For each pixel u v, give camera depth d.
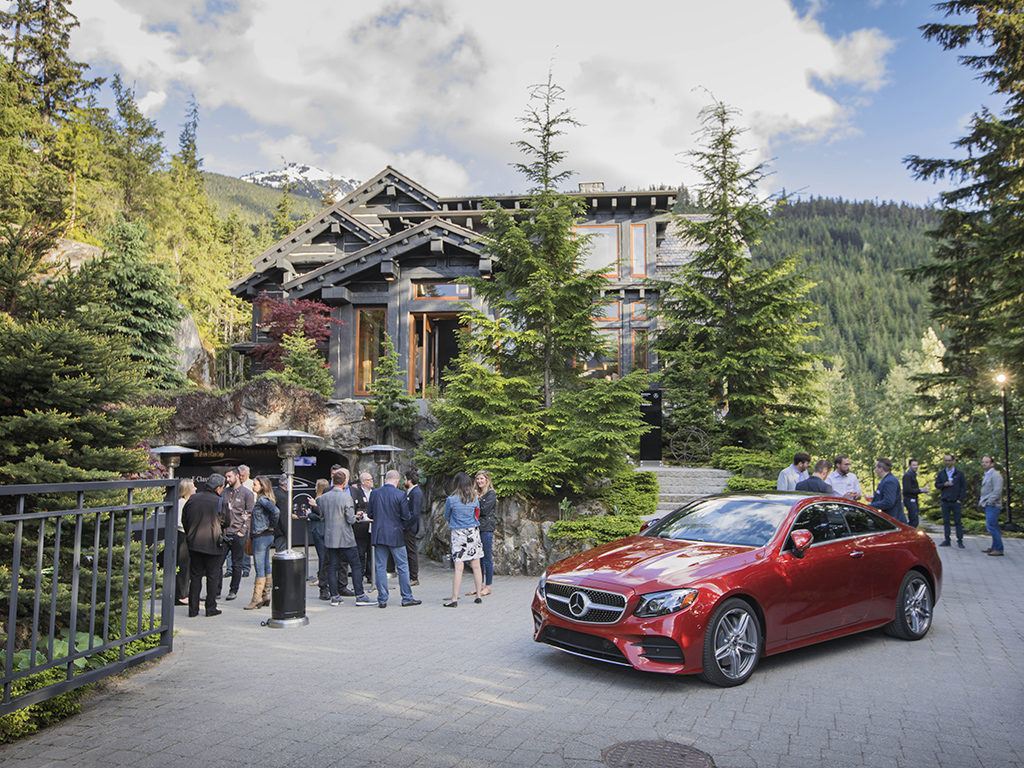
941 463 24.91
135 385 7.23
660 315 21.55
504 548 13.47
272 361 22.62
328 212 28.41
